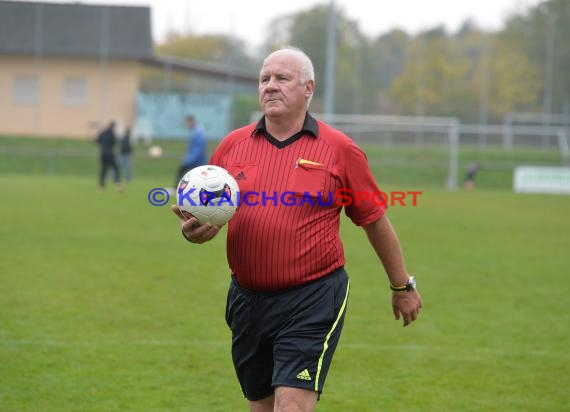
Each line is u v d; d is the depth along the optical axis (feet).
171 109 250.98
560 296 65.00
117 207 127.95
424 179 218.59
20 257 77.66
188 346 47.60
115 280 67.36
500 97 299.79
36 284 64.59
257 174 27.76
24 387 39.52
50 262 75.31
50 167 222.89
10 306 56.65
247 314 27.94
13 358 44.27
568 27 302.45
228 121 253.65
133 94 266.77
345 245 94.48
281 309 27.32
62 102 264.31
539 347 49.08
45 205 128.16
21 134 262.88
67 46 262.26
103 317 54.08
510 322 55.52
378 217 27.94
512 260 83.82
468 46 308.60
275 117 27.50
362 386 41.24
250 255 27.43
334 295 27.63
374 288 67.05
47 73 263.08
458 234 105.60
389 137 256.32
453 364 45.27
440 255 86.48
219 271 73.05
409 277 29.27
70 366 43.14
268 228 27.14
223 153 29.01
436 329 53.21
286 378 26.66
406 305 29.53
